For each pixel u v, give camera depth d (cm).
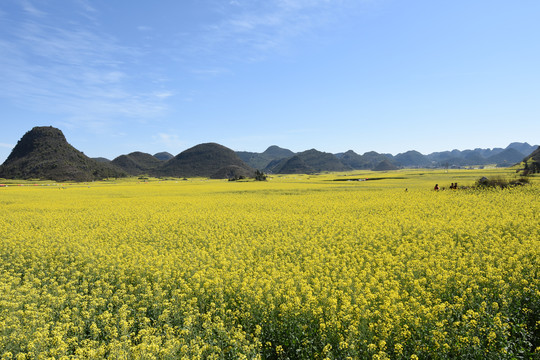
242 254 1698
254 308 994
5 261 1689
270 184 9000
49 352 837
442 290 1064
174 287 1251
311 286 1166
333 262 1410
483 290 1022
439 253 1475
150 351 777
